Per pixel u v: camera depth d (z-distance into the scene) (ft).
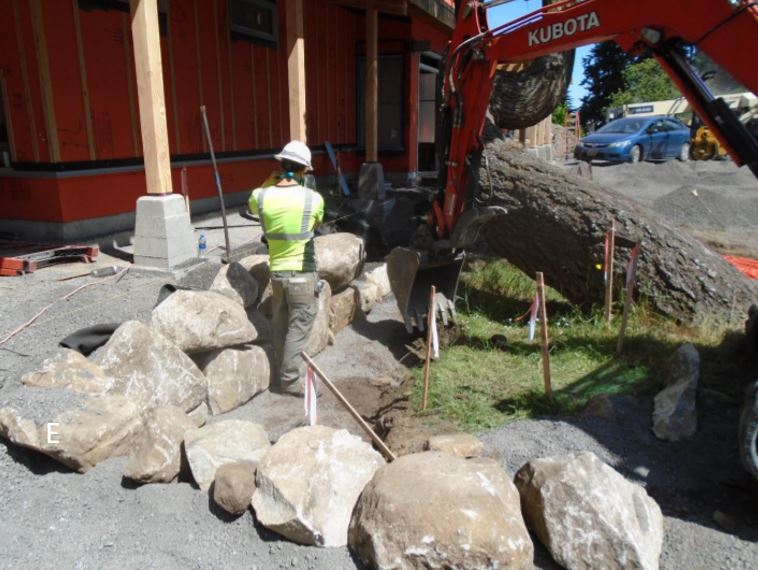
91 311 17.17
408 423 15.06
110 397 13.23
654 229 21.97
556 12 16.58
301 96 28.04
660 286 21.21
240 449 12.30
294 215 16.30
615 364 17.87
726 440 13.47
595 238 22.53
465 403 16.05
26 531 11.09
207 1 31.42
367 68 39.06
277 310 17.33
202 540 10.70
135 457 12.13
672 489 12.19
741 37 13.21
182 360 14.94
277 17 37.81
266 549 10.32
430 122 63.00
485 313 23.95
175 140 29.91
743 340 18.20
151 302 18.19
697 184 64.54
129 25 26.32
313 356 19.20
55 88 23.26
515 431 14.12
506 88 29.22
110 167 25.79
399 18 47.73
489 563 8.96
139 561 10.36
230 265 18.60
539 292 15.01
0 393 13.35
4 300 17.54
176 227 21.56
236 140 34.71
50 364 13.75
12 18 22.62
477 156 19.40
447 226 20.16
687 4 13.87
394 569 9.17
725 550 10.50
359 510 10.12
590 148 81.30
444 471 10.25
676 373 15.24
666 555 10.47
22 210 24.62
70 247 22.06
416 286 21.20
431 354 19.26
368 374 18.74
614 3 15.35
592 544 9.76
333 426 15.57
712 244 34.78
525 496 10.75
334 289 21.63
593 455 10.85
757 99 13.70
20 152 24.02
